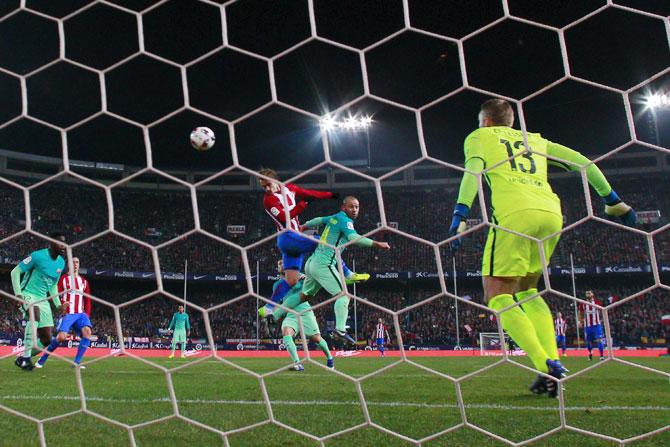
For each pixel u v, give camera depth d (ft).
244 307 100.53
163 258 103.96
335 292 23.41
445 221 109.29
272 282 103.96
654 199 105.60
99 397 13.75
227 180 119.55
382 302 98.48
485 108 14.21
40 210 102.83
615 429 8.80
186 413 10.69
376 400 12.69
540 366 12.62
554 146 13.66
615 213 13.23
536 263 13.34
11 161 105.40
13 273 23.93
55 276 24.77
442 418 9.86
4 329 85.81
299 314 6.70
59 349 67.31
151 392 14.90
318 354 65.16
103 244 103.35
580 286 98.58
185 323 51.42
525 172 13.02
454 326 91.56
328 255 23.21
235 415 10.40
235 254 106.93
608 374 22.15
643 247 97.09
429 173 118.32
